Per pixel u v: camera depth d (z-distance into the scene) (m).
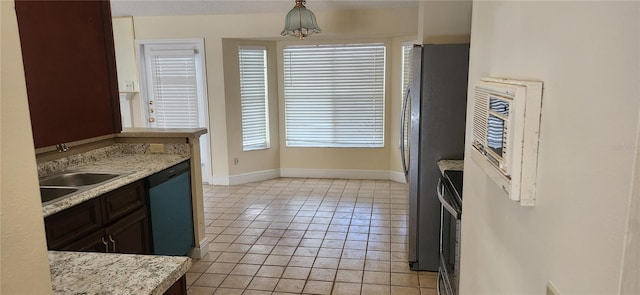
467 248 1.36
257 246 3.46
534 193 0.69
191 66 5.27
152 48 5.29
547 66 0.66
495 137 0.82
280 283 2.82
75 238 1.98
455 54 2.73
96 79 1.64
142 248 2.57
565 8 0.59
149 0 4.34
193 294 2.68
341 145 5.67
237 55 5.24
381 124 5.52
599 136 0.49
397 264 3.09
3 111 0.59
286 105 5.67
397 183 5.45
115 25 5.23
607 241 0.48
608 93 0.47
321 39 5.30
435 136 2.83
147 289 1.07
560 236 0.60
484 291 1.10
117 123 1.75
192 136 3.10
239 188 5.28
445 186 2.27
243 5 4.60
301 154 5.75
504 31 0.91
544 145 0.66
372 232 3.74
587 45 0.52
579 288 0.54
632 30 0.43
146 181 2.61
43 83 1.42
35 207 0.66
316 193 5.03
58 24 1.46
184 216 3.07
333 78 5.48
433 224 2.92
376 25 4.88
